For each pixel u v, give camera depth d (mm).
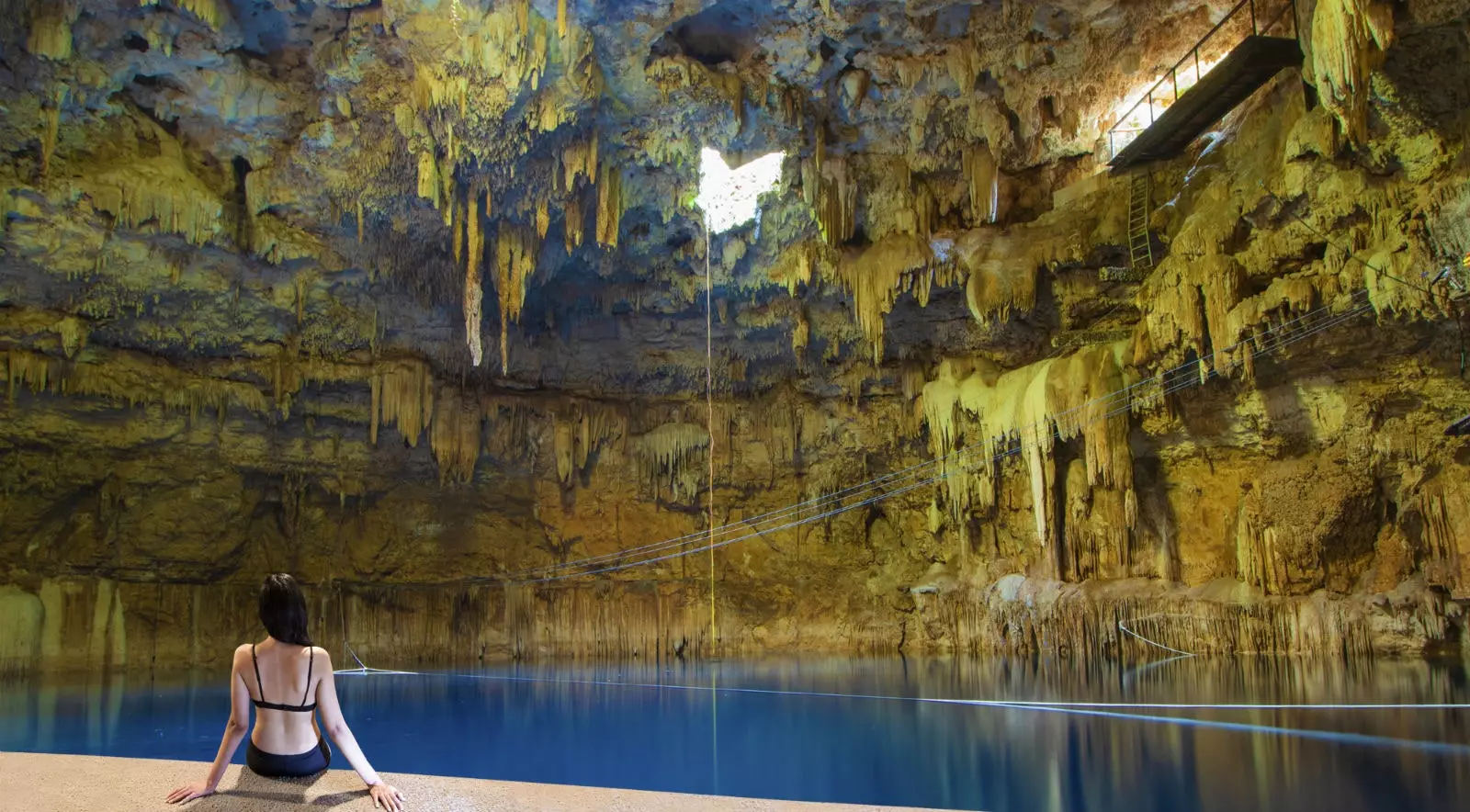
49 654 20812
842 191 19203
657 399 26391
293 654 4719
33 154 15727
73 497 21500
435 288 20656
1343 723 10469
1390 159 15250
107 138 16156
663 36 15469
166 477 22266
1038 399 20922
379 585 25141
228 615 23453
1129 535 20969
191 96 15781
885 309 20469
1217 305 17578
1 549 20719
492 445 25078
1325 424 18000
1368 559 18016
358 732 12109
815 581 26422
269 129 16422
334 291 20203
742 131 17312
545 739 11469
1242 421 19141
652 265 21703
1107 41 16031
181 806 4285
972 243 20141
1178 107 15945
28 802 4297
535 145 16406
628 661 24516
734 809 4172
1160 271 18688
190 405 21453
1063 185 20094
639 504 26688
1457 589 16438
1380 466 17516
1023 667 19328
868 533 26500
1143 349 19203
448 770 9477
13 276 17562
